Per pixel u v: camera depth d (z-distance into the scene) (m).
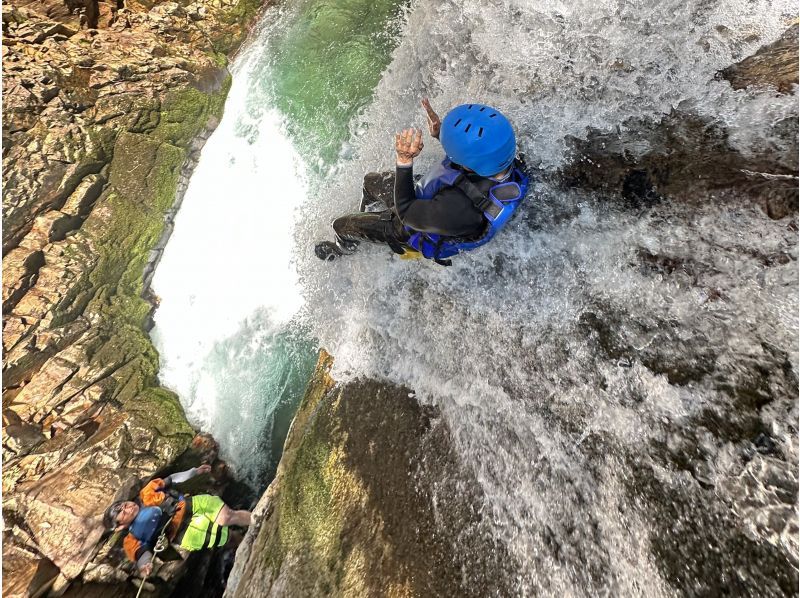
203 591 4.90
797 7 2.47
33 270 5.44
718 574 1.91
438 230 2.36
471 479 2.88
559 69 3.09
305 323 4.93
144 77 6.35
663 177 2.51
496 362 3.01
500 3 3.54
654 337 2.39
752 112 2.34
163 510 4.67
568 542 2.39
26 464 4.76
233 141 6.43
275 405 5.25
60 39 6.20
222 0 7.13
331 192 4.87
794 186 2.08
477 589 2.57
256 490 5.19
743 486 1.95
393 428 3.43
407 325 3.61
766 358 2.03
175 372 5.84
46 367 5.27
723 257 2.24
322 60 5.65
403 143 2.14
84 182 5.82
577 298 2.72
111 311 5.75
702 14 2.67
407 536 2.98
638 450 2.31
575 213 2.79
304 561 3.39
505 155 2.18
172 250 6.29
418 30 4.38
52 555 4.31
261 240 5.70
